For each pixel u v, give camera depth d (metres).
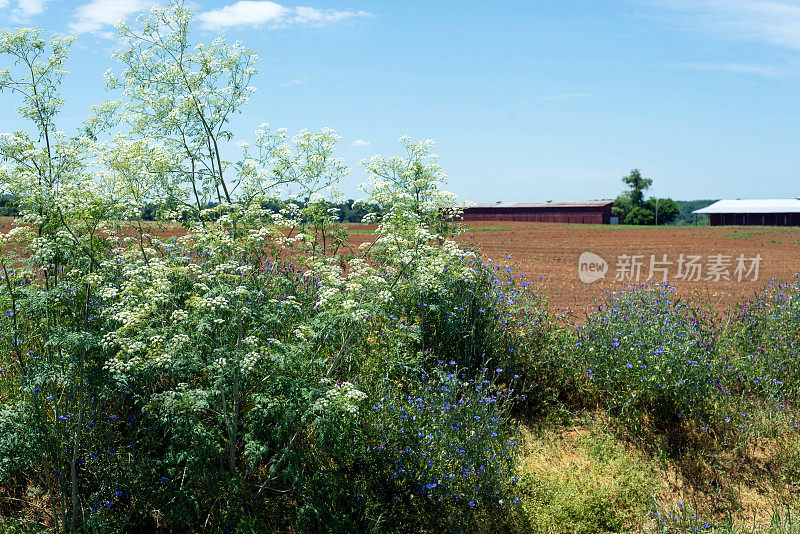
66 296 4.13
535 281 15.92
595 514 5.24
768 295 9.42
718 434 6.47
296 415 4.21
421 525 4.68
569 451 6.15
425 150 7.20
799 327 8.17
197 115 6.52
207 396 4.16
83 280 4.09
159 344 4.06
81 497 4.44
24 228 4.34
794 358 7.56
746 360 7.57
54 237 4.20
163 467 4.48
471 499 4.85
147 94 6.61
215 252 4.74
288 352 4.18
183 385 4.11
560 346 7.28
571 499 5.29
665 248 28.72
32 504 4.46
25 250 4.32
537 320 7.68
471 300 7.16
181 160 6.35
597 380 6.88
